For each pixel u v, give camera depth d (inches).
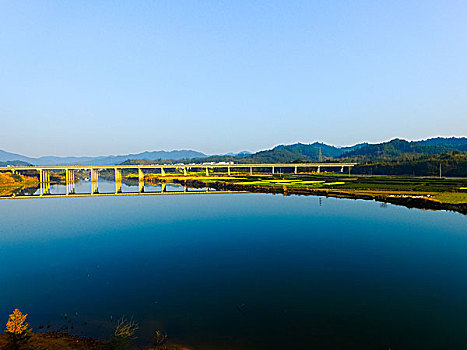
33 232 1807.3
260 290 923.4
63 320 743.1
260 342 638.5
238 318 746.8
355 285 952.3
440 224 1818.4
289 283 976.9
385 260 1195.9
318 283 972.6
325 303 828.0
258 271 1094.4
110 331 683.4
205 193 3959.2
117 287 958.4
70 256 1309.1
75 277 1052.5
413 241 1466.5
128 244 1508.4
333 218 2074.3
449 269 1085.1
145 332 682.2
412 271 1070.4
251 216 2244.1
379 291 905.5
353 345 624.1
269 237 1605.6
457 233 1605.6
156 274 1075.9
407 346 618.2
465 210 2145.7
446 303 819.4
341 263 1167.6
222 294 895.7
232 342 639.1
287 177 6515.8
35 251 1391.5
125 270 1123.9
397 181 4419.3
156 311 788.6
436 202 2386.8
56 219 2244.1
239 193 3860.7
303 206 2630.4
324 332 677.9
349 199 2950.3
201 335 667.4
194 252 1355.8
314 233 1668.3
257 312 778.8
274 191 3873.0
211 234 1708.9
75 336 653.9
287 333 674.2
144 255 1315.2
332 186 4020.7
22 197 3742.6
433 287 928.3
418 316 748.6
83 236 1695.4
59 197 3774.6
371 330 684.7
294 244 1456.7
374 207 2474.2
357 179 5167.3
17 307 821.2
